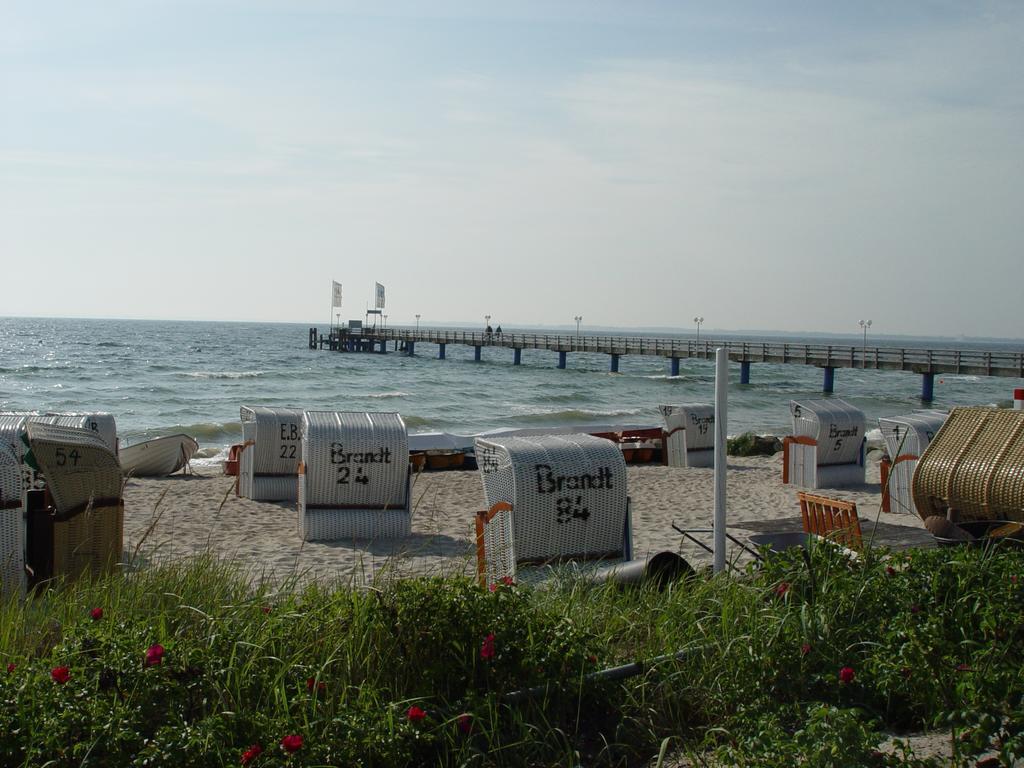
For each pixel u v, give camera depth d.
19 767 3.04
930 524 6.48
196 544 10.05
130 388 42.34
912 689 3.99
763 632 4.30
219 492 14.50
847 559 4.98
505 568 6.92
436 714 3.66
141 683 3.37
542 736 3.74
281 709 3.49
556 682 3.89
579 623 4.66
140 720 3.20
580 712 4.02
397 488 10.38
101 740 3.08
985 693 3.65
